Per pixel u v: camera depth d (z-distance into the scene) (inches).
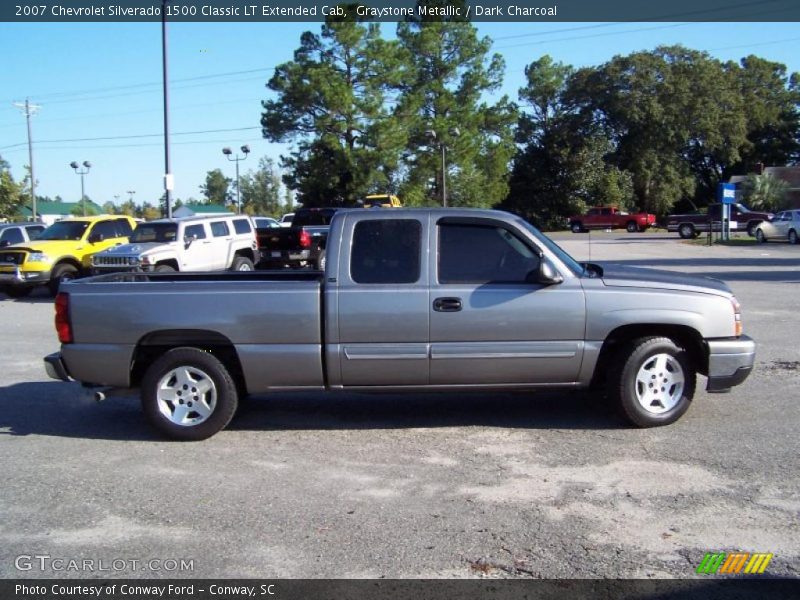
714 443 229.6
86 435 253.4
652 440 233.9
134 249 634.8
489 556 158.9
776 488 193.2
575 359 239.1
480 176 2057.1
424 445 234.7
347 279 237.6
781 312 499.5
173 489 200.5
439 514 180.9
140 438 248.7
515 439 238.8
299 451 231.1
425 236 240.2
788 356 356.8
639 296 238.2
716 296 242.4
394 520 177.9
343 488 199.0
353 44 1745.8
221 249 708.0
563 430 247.3
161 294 240.2
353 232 240.7
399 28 2054.6
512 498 189.9
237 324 238.2
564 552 160.2
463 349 236.8
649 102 2349.9
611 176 2425.0
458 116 1991.9
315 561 157.9
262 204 3154.5
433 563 156.2
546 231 2474.2
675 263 924.6
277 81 1764.3
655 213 2492.6
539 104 2608.3
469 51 2028.8
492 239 241.9
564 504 185.6
